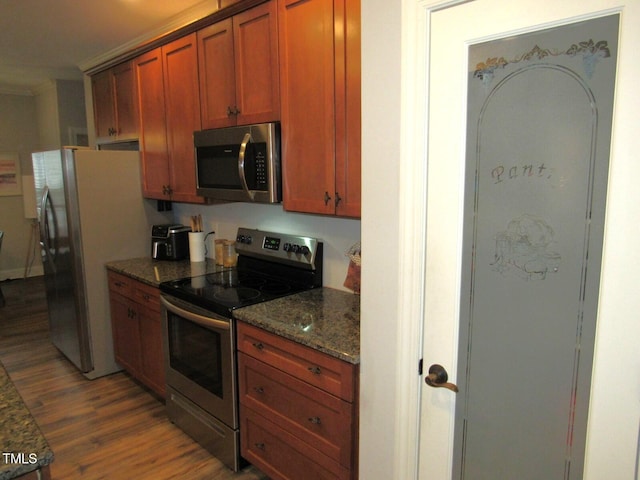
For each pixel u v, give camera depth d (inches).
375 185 58.0
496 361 51.6
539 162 45.8
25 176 241.3
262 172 88.1
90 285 130.1
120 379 133.6
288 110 83.4
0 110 236.5
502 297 50.1
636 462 43.6
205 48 101.3
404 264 56.0
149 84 123.5
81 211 126.4
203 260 131.8
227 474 91.1
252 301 88.4
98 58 162.4
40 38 139.7
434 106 51.8
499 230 49.3
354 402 66.2
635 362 42.5
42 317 189.2
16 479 42.5
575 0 41.9
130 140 137.8
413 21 51.4
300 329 74.0
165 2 110.5
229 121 97.8
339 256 95.3
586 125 42.7
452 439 56.5
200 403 96.9
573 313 45.6
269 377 79.4
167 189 123.6
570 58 42.9
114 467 93.0
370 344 61.9
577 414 46.6
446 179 52.1
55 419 111.1
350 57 71.5
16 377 134.3
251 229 113.6
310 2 76.4
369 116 57.4
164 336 105.7
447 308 54.2
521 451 51.1
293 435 76.9
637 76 39.6
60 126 215.6
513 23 45.6
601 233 42.9
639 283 41.3
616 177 41.5
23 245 252.2
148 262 131.9
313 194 81.3
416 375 57.7
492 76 47.6
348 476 68.4
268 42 85.7
